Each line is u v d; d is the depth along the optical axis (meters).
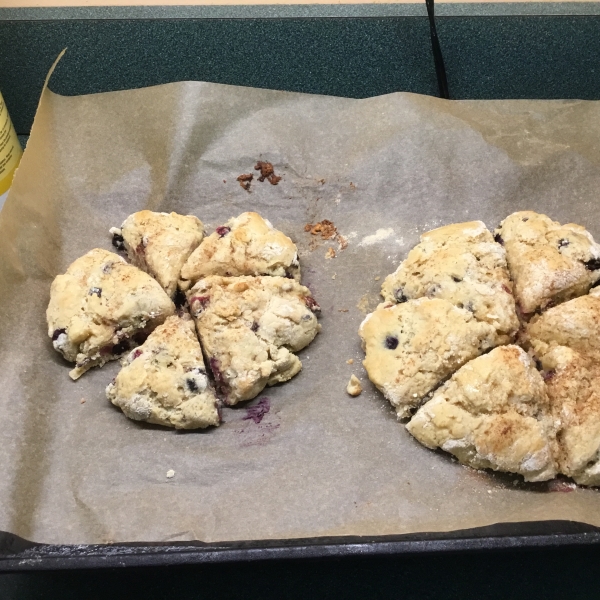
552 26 0.56
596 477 0.45
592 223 0.56
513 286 0.53
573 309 0.50
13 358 0.49
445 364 0.48
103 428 0.48
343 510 0.44
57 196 0.56
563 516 0.42
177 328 0.51
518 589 0.45
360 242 0.57
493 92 0.60
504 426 0.45
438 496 0.45
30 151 0.54
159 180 0.58
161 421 0.48
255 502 0.44
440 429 0.46
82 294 0.52
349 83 0.60
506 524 0.42
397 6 0.56
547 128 0.57
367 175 0.58
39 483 0.45
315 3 0.57
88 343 0.50
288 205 0.58
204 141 0.58
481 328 0.49
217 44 0.57
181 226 0.55
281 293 0.53
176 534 0.42
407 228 0.57
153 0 0.56
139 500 0.44
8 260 0.51
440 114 0.57
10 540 0.42
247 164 0.58
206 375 0.49
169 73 0.59
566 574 0.46
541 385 0.47
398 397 0.48
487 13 0.56
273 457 0.46
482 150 0.57
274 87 0.60
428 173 0.57
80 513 0.44
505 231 0.55
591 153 0.56
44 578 0.46
